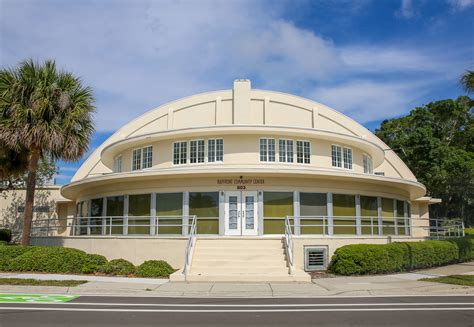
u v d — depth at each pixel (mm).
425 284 16672
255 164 24812
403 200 29531
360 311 11375
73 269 19422
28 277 17766
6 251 20578
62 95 21781
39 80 21922
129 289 15125
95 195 28078
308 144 26219
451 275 19594
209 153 25438
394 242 22500
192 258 19359
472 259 28172
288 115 31219
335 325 9617
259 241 20906
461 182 52906
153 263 19312
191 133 25234
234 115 29125
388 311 11383
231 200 23375
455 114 57812
